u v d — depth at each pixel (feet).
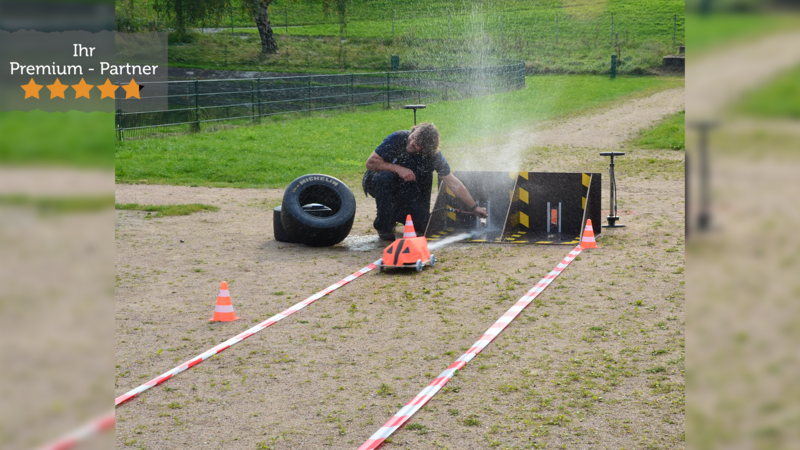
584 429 12.39
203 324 19.43
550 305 20.45
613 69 130.31
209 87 112.47
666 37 147.23
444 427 12.69
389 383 14.96
